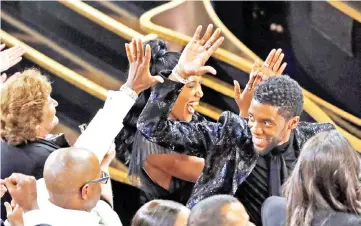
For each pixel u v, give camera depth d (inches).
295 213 207.5
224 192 265.9
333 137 208.8
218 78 397.1
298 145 261.1
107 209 245.4
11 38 414.3
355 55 384.2
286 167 259.6
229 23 394.9
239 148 265.0
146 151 305.6
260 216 262.8
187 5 397.7
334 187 203.8
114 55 407.5
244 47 395.5
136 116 318.3
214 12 395.5
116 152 326.6
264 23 392.2
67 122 413.1
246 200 264.2
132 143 322.7
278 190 259.3
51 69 411.8
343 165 203.6
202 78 397.1
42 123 271.9
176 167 303.9
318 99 392.8
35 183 233.1
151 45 314.8
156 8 400.5
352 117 389.7
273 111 247.0
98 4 405.7
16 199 230.5
